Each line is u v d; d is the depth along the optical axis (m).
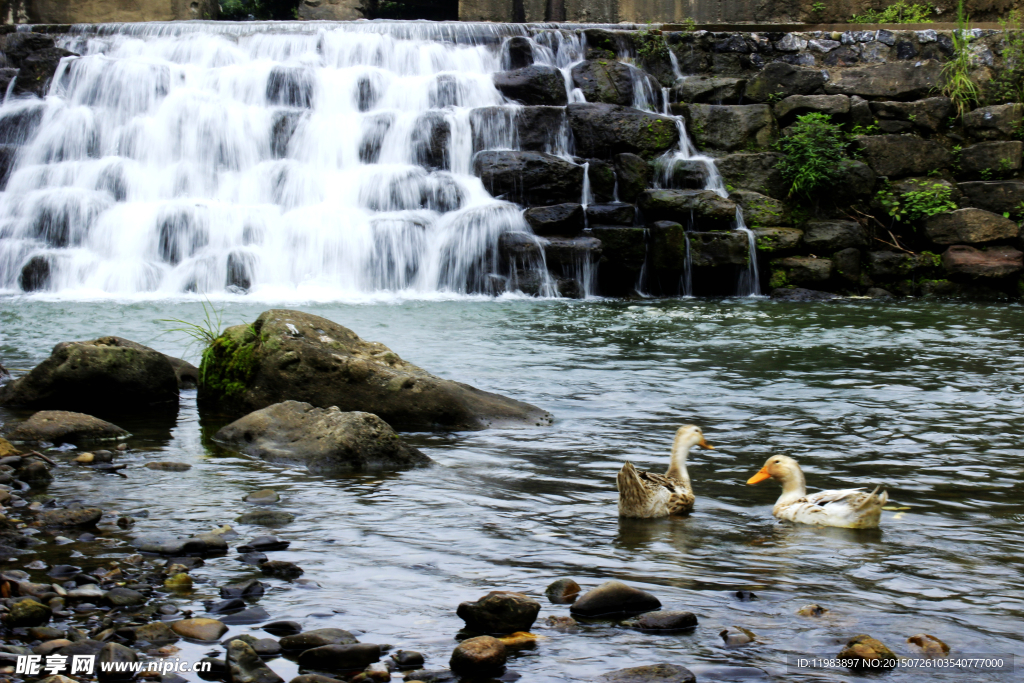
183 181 21.11
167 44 23.88
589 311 16.33
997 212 20.94
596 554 4.67
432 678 3.32
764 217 20.77
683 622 3.79
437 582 4.26
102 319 14.24
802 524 5.25
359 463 6.47
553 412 8.45
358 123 21.81
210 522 5.10
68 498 5.54
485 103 22.81
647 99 22.73
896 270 20.34
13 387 8.39
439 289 19.34
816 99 21.92
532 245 18.89
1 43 23.64
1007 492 5.96
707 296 19.89
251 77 22.75
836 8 26.58
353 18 31.98
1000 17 25.89
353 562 4.50
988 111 21.89
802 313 16.41
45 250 19.06
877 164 21.53
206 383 8.48
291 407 7.11
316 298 17.89
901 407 8.73
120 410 8.30
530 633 3.72
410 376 7.95
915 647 3.60
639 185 20.61
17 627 3.68
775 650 3.58
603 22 27.67
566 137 21.59
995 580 4.36
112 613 3.83
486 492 5.82
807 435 7.62
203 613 3.86
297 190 20.77
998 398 9.14
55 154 21.66
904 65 22.34
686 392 9.39
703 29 24.53
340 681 3.27
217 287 18.56
